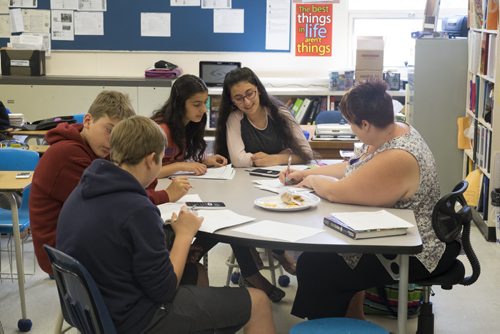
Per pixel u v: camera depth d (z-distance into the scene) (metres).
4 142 4.84
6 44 7.07
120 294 2.20
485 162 5.09
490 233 4.93
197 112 3.54
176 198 2.96
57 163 2.66
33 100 6.70
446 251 2.89
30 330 3.51
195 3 6.96
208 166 3.73
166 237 2.65
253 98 3.73
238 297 2.47
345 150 4.64
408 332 3.47
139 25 7.02
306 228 2.58
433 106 5.91
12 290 4.04
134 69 7.10
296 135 3.90
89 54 7.08
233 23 6.98
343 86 6.63
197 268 3.01
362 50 6.44
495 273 4.32
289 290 4.00
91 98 6.69
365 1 6.98
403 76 6.98
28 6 7.01
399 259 2.53
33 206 2.70
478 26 5.35
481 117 5.31
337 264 2.86
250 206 2.92
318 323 2.49
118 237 2.16
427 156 2.86
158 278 2.21
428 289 3.17
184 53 7.06
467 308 3.81
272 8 6.95
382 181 2.81
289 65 7.05
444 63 5.85
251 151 3.87
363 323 2.49
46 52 7.07
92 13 7.00
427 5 6.05
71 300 2.27
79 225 2.19
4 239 4.97
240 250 3.54
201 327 2.37
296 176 3.32
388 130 2.86
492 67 4.96
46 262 2.67
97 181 2.21
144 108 6.68
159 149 2.33
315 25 6.98
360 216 2.62
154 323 2.28
